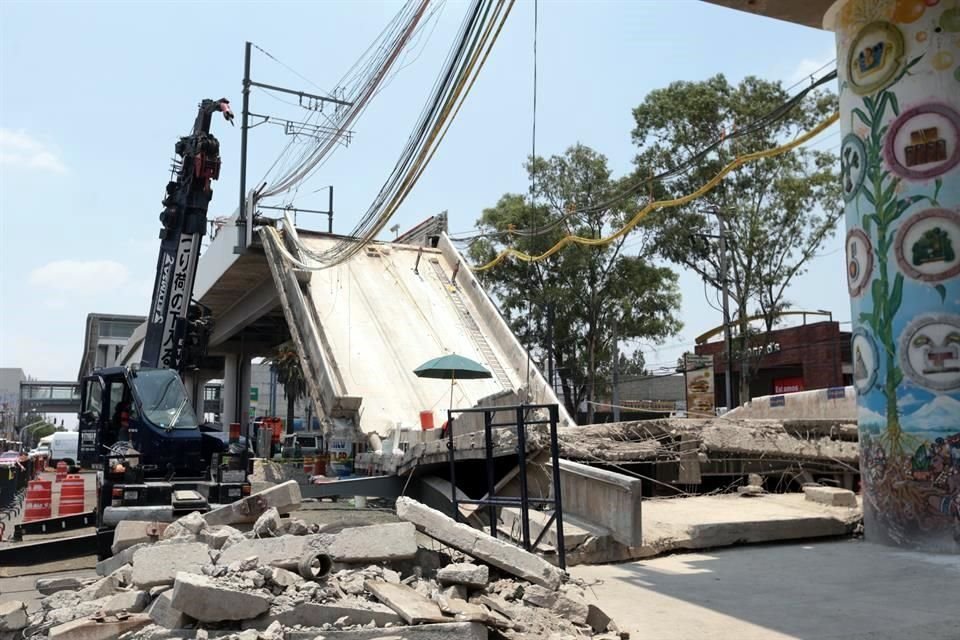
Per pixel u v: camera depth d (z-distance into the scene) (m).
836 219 33.47
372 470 21.39
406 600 6.20
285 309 30.48
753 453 15.60
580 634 6.38
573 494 11.80
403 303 31.91
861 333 11.87
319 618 6.05
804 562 10.02
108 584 7.62
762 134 33.38
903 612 7.28
